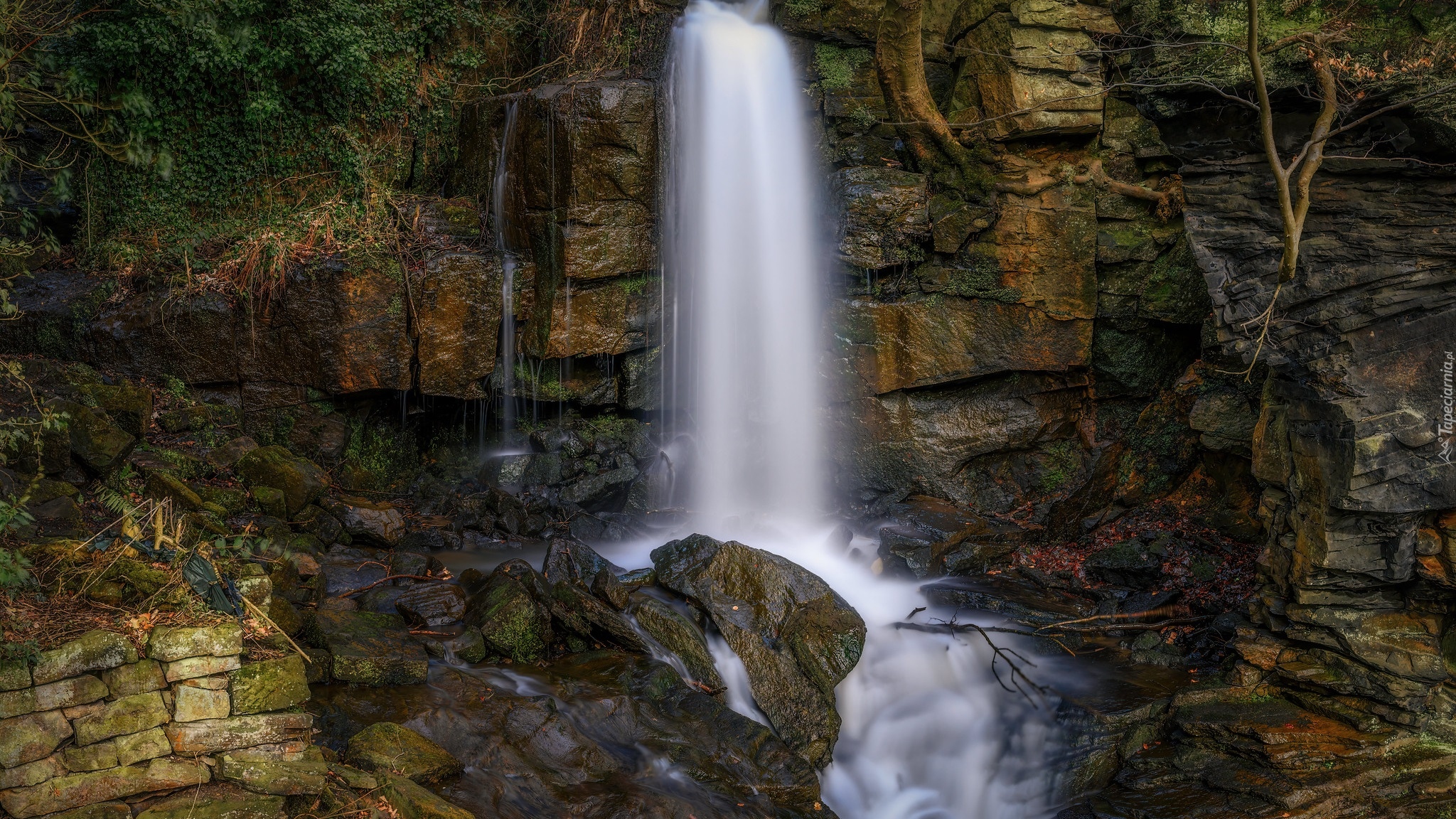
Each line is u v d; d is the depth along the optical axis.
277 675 6.38
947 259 12.35
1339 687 8.87
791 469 13.04
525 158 12.14
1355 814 7.88
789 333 13.01
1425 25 8.88
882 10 12.20
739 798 7.62
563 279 11.99
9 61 7.96
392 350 11.64
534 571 9.72
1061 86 11.64
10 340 11.10
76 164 11.85
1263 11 9.81
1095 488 12.64
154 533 6.80
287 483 10.31
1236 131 10.08
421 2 12.82
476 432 12.98
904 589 11.23
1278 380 9.46
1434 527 8.70
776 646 9.30
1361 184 8.97
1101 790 8.68
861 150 12.96
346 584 9.63
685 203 12.49
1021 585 11.40
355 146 12.45
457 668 8.45
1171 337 12.52
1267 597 9.60
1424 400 8.51
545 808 6.95
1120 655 10.29
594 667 8.81
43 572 6.42
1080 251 11.91
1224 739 8.74
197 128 12.03
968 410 12.59
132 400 10.20
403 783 6.39
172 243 11.81
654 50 13.26
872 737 9.34
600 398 12.85
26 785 5.55
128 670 5.91
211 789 6.04
